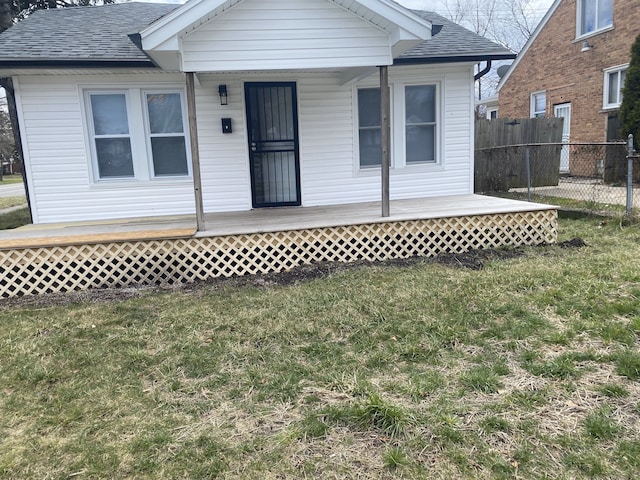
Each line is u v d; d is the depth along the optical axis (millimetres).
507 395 2715
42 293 5215
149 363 3320
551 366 2984
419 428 2447
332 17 5414
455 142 8086
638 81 10602
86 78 6832
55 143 6914
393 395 2770
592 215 7934
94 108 6996
